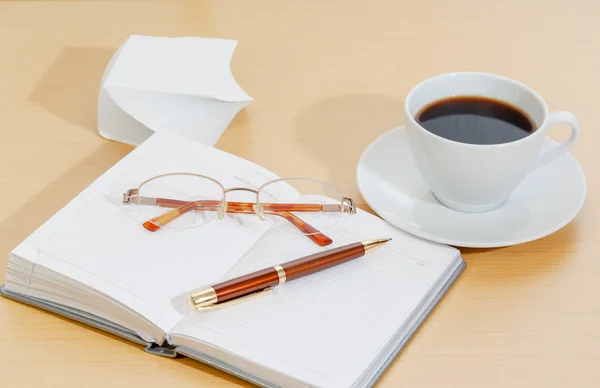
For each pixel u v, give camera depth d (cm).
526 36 114
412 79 108
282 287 87
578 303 88
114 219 90
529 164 90
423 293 87
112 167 94
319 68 110
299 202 93
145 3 119
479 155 88
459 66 110
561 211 91
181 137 98
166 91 99
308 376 81
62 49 112
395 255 89
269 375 82
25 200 95
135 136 101
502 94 93
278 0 120
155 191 92
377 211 92
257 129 102
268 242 90
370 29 115
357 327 84
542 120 90
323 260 87
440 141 88
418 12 118
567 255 91
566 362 84
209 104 100
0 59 111
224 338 83
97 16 117
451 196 91
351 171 98
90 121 103
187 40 105
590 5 118
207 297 84
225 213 92
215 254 88
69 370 84
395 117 104
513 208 92
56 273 86
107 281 85
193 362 84
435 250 90
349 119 103
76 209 90
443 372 83
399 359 84
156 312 84
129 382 83
